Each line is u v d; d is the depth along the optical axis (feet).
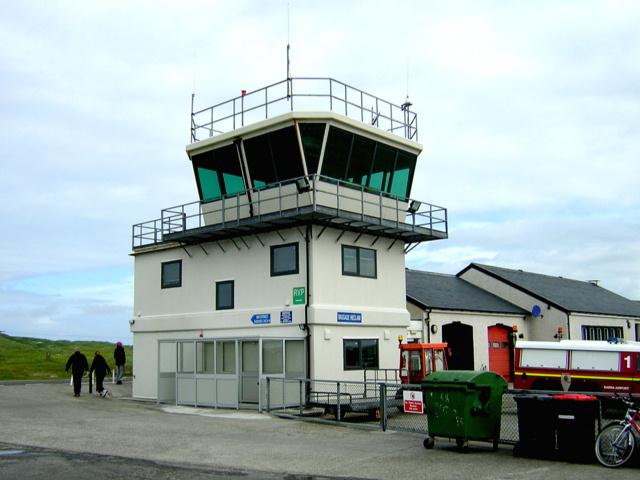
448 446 41.91
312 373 62.23
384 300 71.77
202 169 74.90
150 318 78.74
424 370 64.44
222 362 68.28
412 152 76.13
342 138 67.97
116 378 96.48
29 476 31.96
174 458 37.42
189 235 71.36
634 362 60.49
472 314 99.40
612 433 35.27
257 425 51.93
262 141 68.80
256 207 69.05
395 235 73.36
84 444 42.04
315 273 63.87
